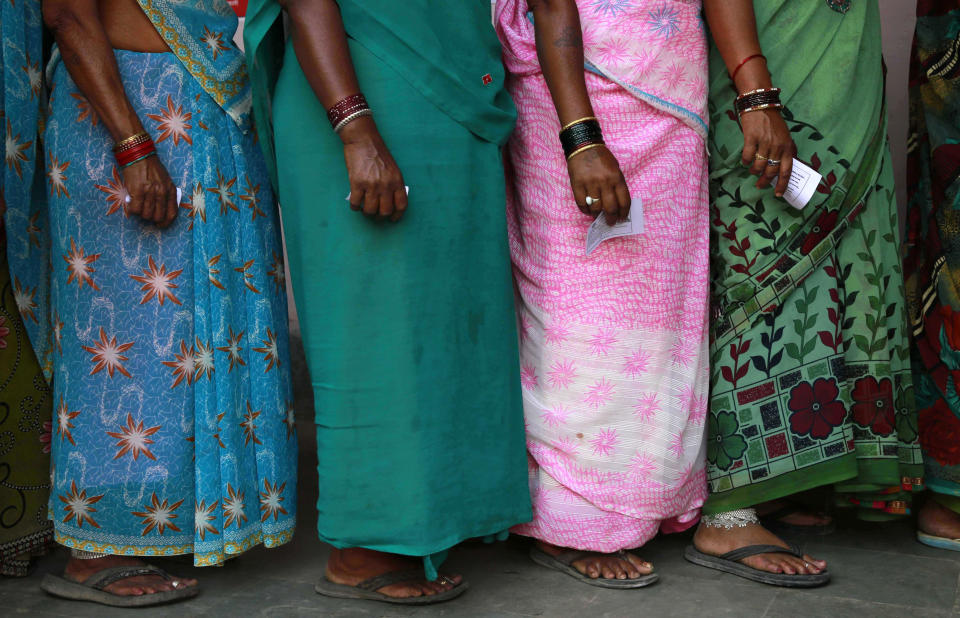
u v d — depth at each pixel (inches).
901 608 76.8
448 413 80.5
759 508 99.0
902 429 91.4
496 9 91.0
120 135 80.3
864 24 88.3
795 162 85.4
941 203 91.6
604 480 85.4
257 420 87.4
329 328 80.4
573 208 86.1
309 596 84.1
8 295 90.4
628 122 85.7
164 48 84.0
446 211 80.2
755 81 85.0
